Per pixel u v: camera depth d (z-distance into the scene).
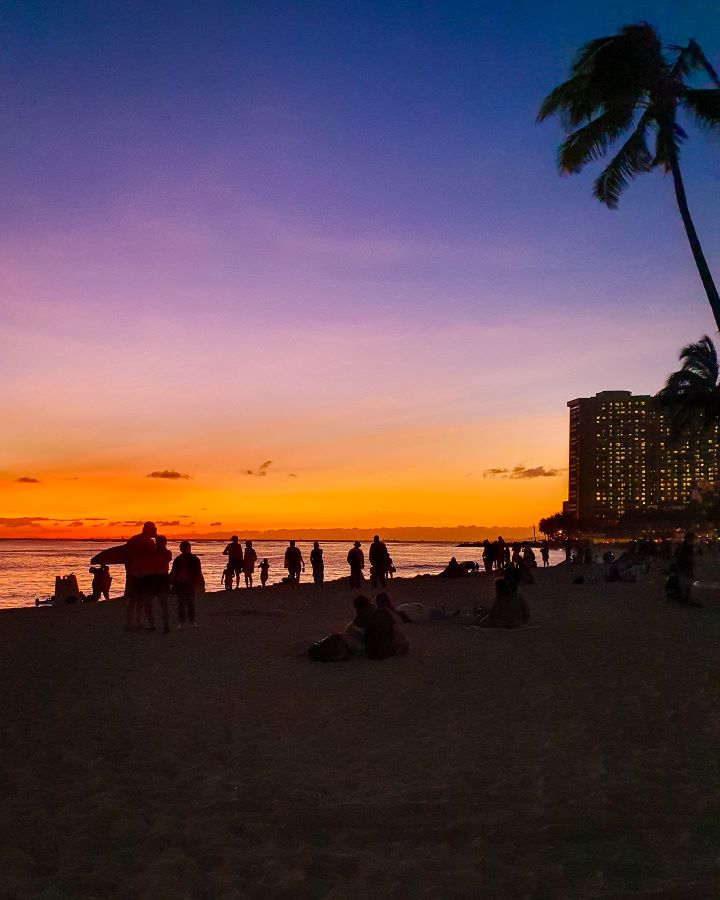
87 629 16.42
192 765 6.62
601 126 23.31
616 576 32.12
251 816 5.38
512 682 10.23
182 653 13.02
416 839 4.96
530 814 5.35
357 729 7.82
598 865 4.51
